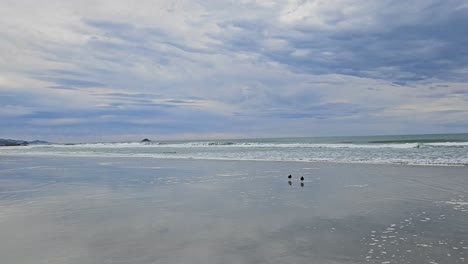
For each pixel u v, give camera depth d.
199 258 4.53
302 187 10.86
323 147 31.58
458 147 25.91
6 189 11.23
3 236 5.70
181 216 7.09
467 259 4.35
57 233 5.85
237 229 6.02
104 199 9.22
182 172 15.77
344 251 4.75
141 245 5.14
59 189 11.10
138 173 15.61
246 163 19.80
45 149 50.66
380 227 6.02
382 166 16.09
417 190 9.77
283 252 4.74
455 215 6.74
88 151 40.12
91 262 4.44
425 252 4.64
